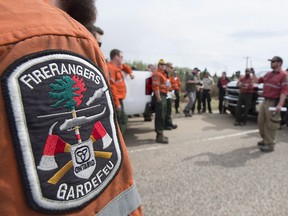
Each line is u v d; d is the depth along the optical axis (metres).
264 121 4.72
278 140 5.60
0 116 0.47
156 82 4.98
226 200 2.84
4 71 0.48
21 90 0.48
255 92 7.11
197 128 6.80
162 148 4.83
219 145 5.08
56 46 0.56
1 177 0.47
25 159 0.47
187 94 8.87
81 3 0.86
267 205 2.73
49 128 0.50
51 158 0.51
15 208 0.47
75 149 0.54
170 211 2.60
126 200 0.68
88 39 0.64
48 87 0.51
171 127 6.59
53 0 0.81
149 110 5.38
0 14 0.53
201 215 2.54
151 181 3.32
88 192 0.57
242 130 6.56
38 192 0.49
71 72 0.56
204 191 3.05
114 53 4.12
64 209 0.52
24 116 0.48
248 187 3.16
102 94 0.63
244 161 4.13
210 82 9.79
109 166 0.63
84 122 0.57
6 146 0.47
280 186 3.19
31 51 0.52
